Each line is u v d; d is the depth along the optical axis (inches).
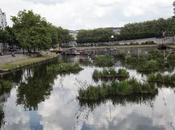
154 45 5167.3
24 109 1064.2
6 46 5083.7
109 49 5024.6
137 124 845.2
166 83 1416.1
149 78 1453.0
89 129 816.3
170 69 1974.7
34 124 883.4
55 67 2210.9
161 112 957.8
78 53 4603.8
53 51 5324.8
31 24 3873.0
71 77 1823.3
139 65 2111.2
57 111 1016.2
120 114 948.0
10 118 952.9
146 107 1020.5
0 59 2790.4
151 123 850.1
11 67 2386.8
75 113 981.8
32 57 3718.0
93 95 1136.2
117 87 1187.3
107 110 999.0
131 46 5334.6
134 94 1194.6
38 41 3747.5
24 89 1471.5
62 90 1396.4
